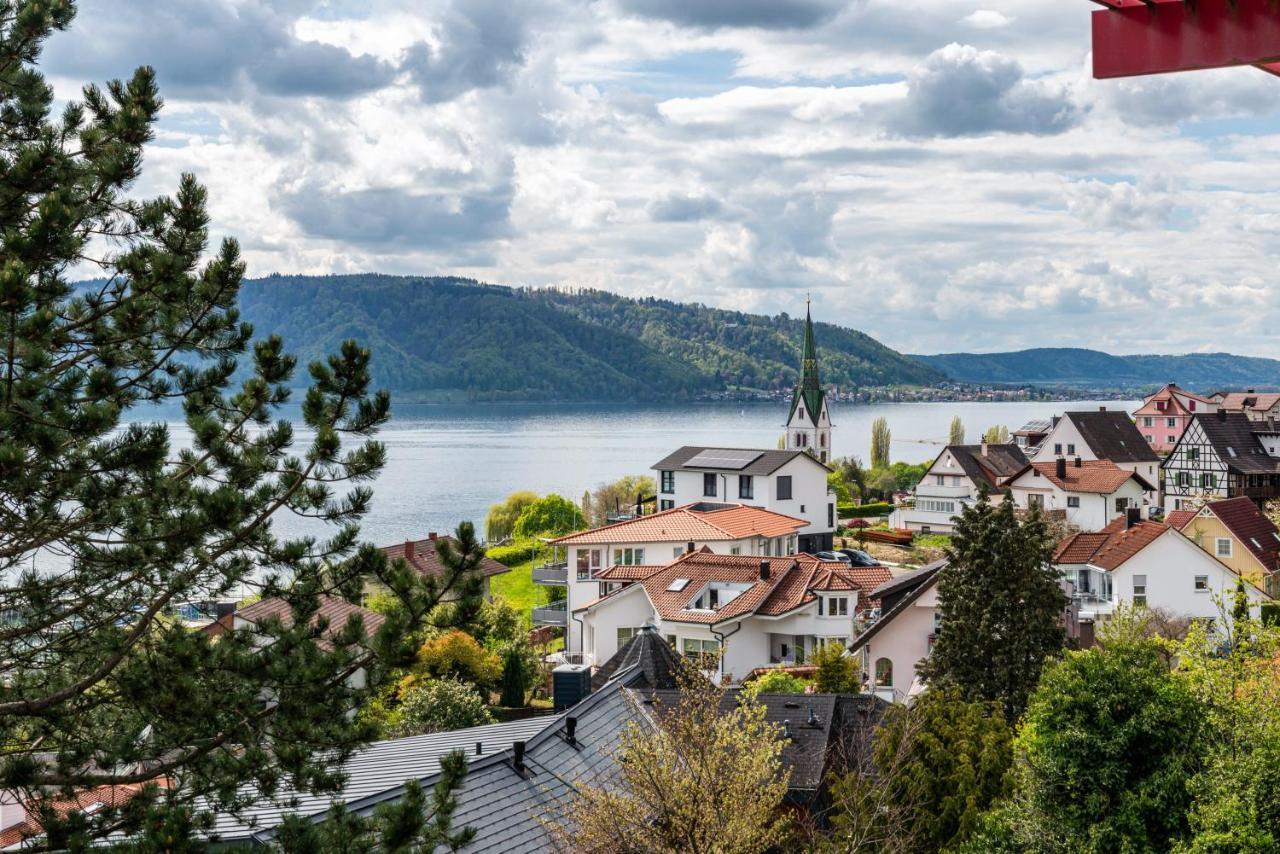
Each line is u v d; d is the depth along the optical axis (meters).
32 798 16.47
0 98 18.72
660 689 40.50
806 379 162.88
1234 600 33.22
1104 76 8.46
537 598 90.94
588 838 23.73
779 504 95.06
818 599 61.84
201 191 19.06
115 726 17.59
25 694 17.27
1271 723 24.45
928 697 32.34
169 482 17.31
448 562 17.33
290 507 18.25
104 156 18.47
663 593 64.88
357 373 18.12
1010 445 137.88
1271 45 7.96
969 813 27.81
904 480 163.50
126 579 17.44
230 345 19.14
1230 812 22.31
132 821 15.95
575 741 29.75
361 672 18.39
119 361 17.95
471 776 26.09
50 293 16.55
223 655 16.84
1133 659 25.67
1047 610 43.59
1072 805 24.59
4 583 16.94
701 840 23.80
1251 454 125.12
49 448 15.43
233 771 16.62
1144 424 167.50
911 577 59.59
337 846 16.09
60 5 18.73
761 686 49.97
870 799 28.45
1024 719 32.88
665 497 100.81
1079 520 109.94
